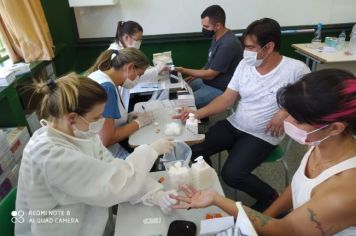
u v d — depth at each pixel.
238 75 1.84
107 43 3.30
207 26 2.51
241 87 1.81
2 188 1.75
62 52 3.12
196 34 3.29
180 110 1.87
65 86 0.95
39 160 0.91
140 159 1.13
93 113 0.99
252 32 1.58
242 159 1.69
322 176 0.80
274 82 1.68
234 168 1.67
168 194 1.06
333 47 2.90
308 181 0.86
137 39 2.40
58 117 0.97
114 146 1.72
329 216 0.72
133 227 0.99
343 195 0.70
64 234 0.97
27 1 2.39
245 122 1.82
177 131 1.57
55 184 0.93
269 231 0.84
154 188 1.13
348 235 0.76
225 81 2.59
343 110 0.67
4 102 2.02
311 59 2.91
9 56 2.46
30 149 0.94
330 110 0.68
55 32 3.15
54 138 0.96
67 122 0.98
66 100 0.93
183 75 2.88
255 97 1.75
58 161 0.90
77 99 0.94
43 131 0.99
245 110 1.82
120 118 1.67
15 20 2.36
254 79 1.74
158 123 1.72
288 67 1.67
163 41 3.31
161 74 2.49
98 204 0.98
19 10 2.38
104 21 3.21
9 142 1.90
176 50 3.40
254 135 1.79
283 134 1.73
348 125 0.72
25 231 1.01
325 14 3.22
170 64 2.62
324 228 0.74
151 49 3.38
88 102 0.96
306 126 0.76
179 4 3.15
